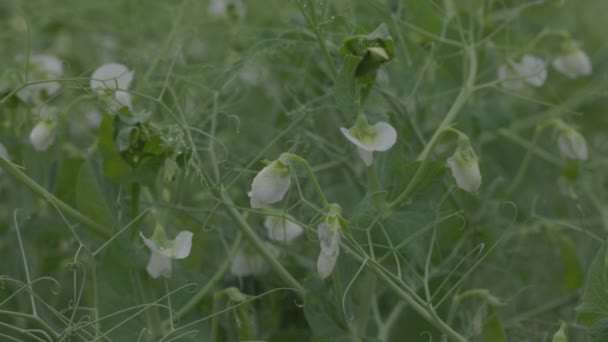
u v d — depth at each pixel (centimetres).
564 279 88
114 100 78
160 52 91
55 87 90
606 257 73
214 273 84
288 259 83
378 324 82
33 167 85
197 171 76
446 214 82
